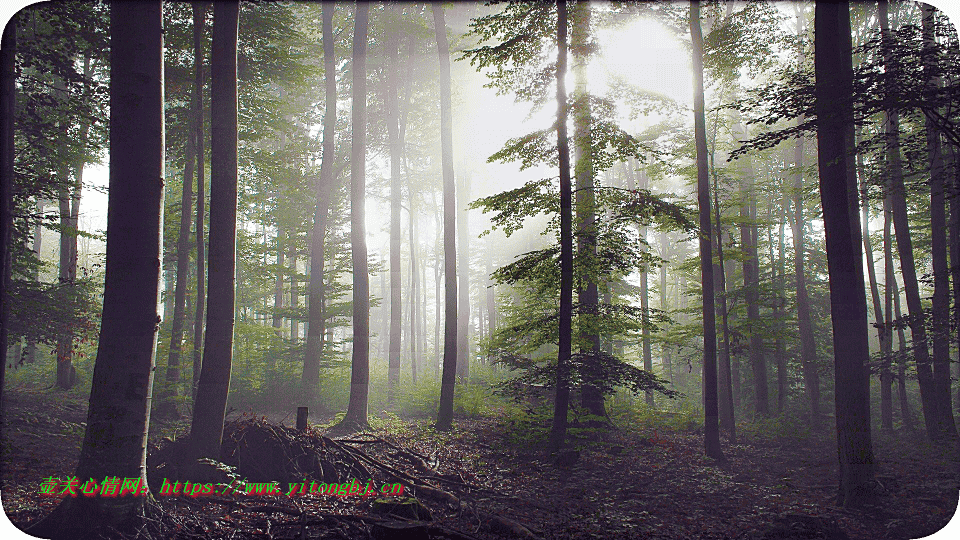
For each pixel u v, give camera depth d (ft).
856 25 48.29
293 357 60.80
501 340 43.47
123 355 19.51
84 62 53.62
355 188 47.85
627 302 63.93
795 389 67.26
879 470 35.24
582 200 42.04
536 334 43.47
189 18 46.96
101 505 18.71
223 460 26.81
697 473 33.99
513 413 48.21
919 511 26.55
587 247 38.09
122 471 19.20
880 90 24.45
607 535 23.48
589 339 42.63
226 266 25.98
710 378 38.63
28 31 34.32
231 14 26.20
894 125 36.78
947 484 30.91
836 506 27.53
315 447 29.35
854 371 27.48
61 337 37.42
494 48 37.09
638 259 37.99
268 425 29.17
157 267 20.40
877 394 70.38
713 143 50.37
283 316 66.44
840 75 25.76
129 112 19.98
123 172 19.86
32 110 33.40
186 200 47.42
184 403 42.68
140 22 20.30
